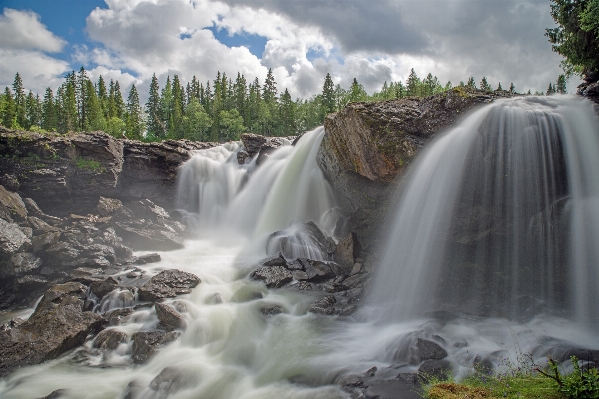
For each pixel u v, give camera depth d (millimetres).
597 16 13992
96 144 24203
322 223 21188
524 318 11219
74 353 10336
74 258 16547
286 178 24031
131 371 9586
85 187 23875
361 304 12938
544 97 13070
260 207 25688
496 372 7715
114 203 23094
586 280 10672
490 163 12523
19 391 8719
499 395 6340
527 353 8703
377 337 10508
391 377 8195
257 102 104000
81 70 91750
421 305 12500
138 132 89875
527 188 11977
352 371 8641
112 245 18438
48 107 77688
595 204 10648
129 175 27203
